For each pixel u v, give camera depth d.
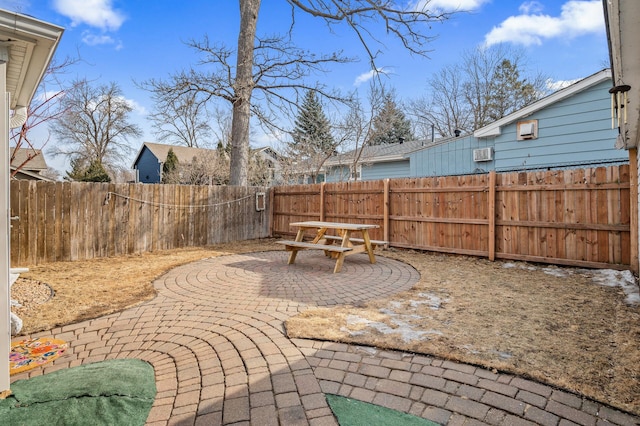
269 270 5.58
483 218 6.39
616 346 2.63
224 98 10.55
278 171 20.44
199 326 3.17
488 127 9.48
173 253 7.31
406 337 2.84
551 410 1.89
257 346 2.71
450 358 2.47
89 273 5.39
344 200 8.55
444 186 6.90
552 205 5.64
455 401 1.98
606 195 5.14
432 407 1.94
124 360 2.54
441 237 6.96
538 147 8.65
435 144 11.72
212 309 3.64
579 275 4.98
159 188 7.72
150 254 7.18
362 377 2.24
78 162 22.95
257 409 1.93
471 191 6.54
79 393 2.07
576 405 1.93
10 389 2.13
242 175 10.20
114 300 3.99
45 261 6.16
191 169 20.50
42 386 2.16
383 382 2.19
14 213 5.86
